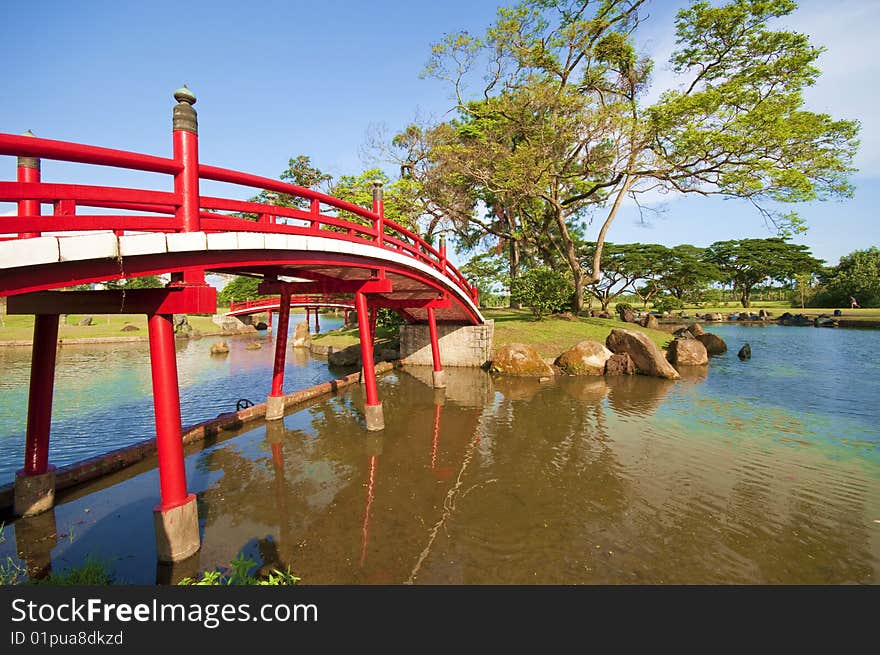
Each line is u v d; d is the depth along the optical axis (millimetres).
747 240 61500
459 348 22578
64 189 4340
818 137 21922
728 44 23969
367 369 12102
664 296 49938
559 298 27641
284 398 14430
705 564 5824
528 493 8062
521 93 24578
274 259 7410
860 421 12570
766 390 16703
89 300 5898
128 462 9250
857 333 36719
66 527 6809
